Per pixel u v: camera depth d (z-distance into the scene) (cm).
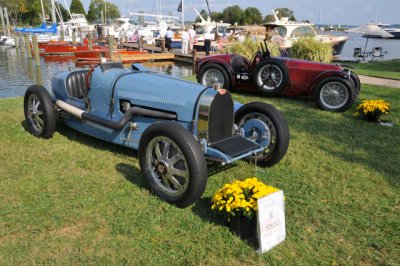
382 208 342
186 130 310
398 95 878
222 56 853
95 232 287
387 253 278
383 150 497
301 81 764
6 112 621
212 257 262
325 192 368
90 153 442
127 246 272
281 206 277
